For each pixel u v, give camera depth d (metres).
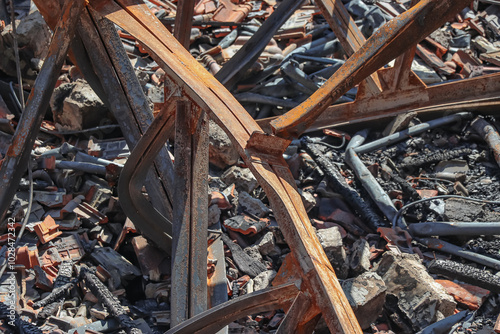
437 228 3.29
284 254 3.27
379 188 3.49
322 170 3.62
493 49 4.45
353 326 2.18
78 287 3.00
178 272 2.59
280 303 2.34
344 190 3.51
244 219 3.31
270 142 2.41
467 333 2.92
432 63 4.26
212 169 3.58
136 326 2.87
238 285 3.08
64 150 3.47
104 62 2.92
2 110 3.62
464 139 3.78
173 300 2.56
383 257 3.14
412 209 3.46
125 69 2.93
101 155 3.50
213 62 4.07
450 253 3.26
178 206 2.64
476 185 3.56
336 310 2.19
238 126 2.46
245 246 3.27
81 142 3.60
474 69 4.27
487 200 3.45
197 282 2.59
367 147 3.72
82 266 3.03
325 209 3.48
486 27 4.69
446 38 4.47
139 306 3.00
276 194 2.33
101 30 2.87
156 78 4.00
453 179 3.58
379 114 3.17
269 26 3.69
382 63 2.38
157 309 3.00
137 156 2.76
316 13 4.63
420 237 3.33
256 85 4.00
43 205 3.25
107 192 3.35
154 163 3.02
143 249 3.12
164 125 2.71
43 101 2.69
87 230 3.22
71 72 3.92
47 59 2.69
